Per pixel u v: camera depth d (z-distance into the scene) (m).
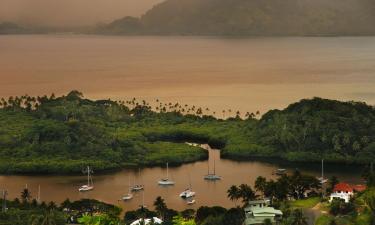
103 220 148.25
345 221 195.50
